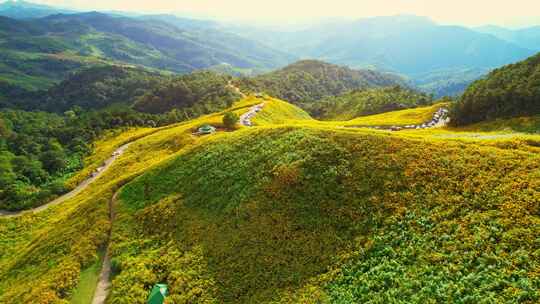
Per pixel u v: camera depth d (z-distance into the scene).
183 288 32.25
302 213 35.47
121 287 34.44
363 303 24.36
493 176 30.73
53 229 53.41
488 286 21.89
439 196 30.83
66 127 156.88
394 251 27.55
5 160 110.50
